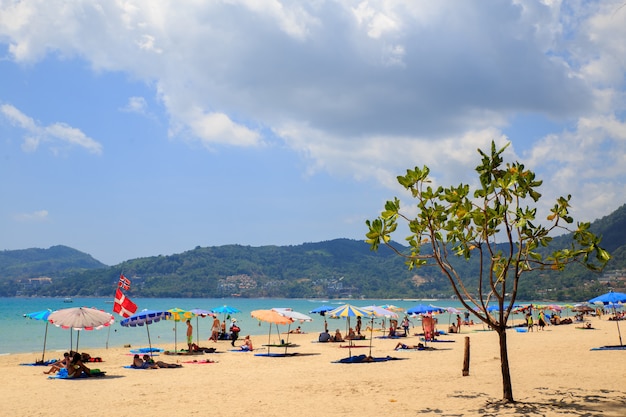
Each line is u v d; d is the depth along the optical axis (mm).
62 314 18453
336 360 23531
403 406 12312
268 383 16703
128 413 12367
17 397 14695
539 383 14805
